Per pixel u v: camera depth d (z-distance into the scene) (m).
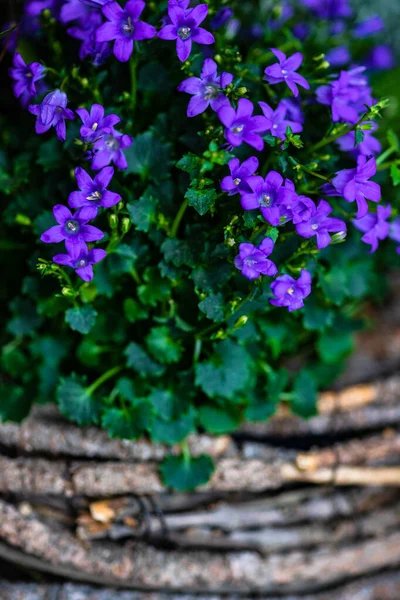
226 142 0.59
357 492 0.71
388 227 0.63
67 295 0.61
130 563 0.66
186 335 0.66
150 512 0.68
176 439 0.66
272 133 0.61
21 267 0.70
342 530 0.70
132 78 0.62
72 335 0.69
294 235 0.63
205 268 0.63
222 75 0.58
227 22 0.66
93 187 0.58
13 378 0.71
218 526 0.69
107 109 0.63
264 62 0.66
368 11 0.86
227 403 0.68
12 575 0.69
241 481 0.68
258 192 0.57
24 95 0.64
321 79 0.62
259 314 0.67
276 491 0.70
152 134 0.64
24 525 0.67
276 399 0.69
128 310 0.65
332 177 0.59
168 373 0.67
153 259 0.65
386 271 0.80
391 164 0.63
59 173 0.66
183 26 0.58
